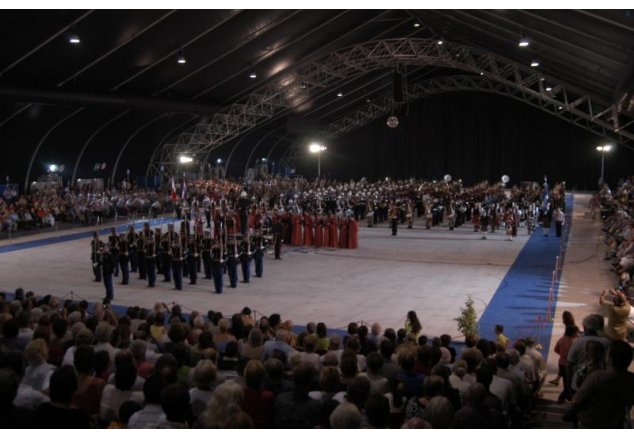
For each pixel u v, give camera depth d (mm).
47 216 39406
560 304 19453
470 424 6051
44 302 13695
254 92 47438
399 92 43750
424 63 46969
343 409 5348
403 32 43625
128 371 6750
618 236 26906
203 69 39594
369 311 18656
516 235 36531
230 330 11414
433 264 26891
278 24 35875
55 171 44500
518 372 9023
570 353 9117
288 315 18234
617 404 6316
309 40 40219
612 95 32219
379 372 8430
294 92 49469
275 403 6438
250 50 38750
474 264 26828
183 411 5598
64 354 9102
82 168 46781
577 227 39875
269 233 32188
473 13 27938
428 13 36094
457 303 19672
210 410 5652
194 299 20375
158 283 23125
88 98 36219
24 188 42375
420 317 17922
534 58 32688
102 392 6945
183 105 43469
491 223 37844
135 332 10023
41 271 25234
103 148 47000
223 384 5820
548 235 36438
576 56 26734
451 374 8422
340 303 19734
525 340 11367
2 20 26359
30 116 38000
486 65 46156
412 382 7719
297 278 23938
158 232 24703
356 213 44031
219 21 32625
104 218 43281
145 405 6188
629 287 18797
